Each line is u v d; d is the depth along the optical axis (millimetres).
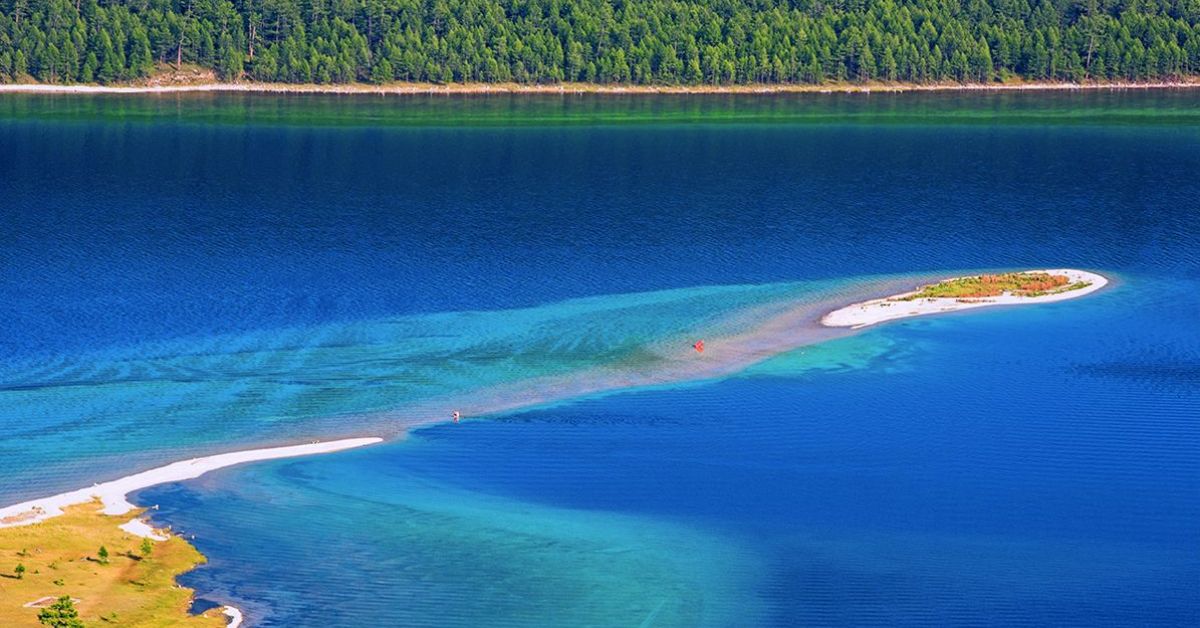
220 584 127500
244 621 121125
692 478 155250
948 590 130875
